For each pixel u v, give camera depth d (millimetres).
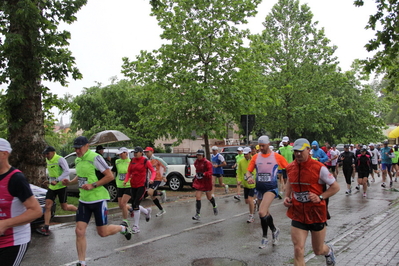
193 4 17031
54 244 7590
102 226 6008
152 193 10242
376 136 37531
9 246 3600
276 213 10898
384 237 7621
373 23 8016
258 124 28297
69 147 29703
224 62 17531
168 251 6910
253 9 17125
